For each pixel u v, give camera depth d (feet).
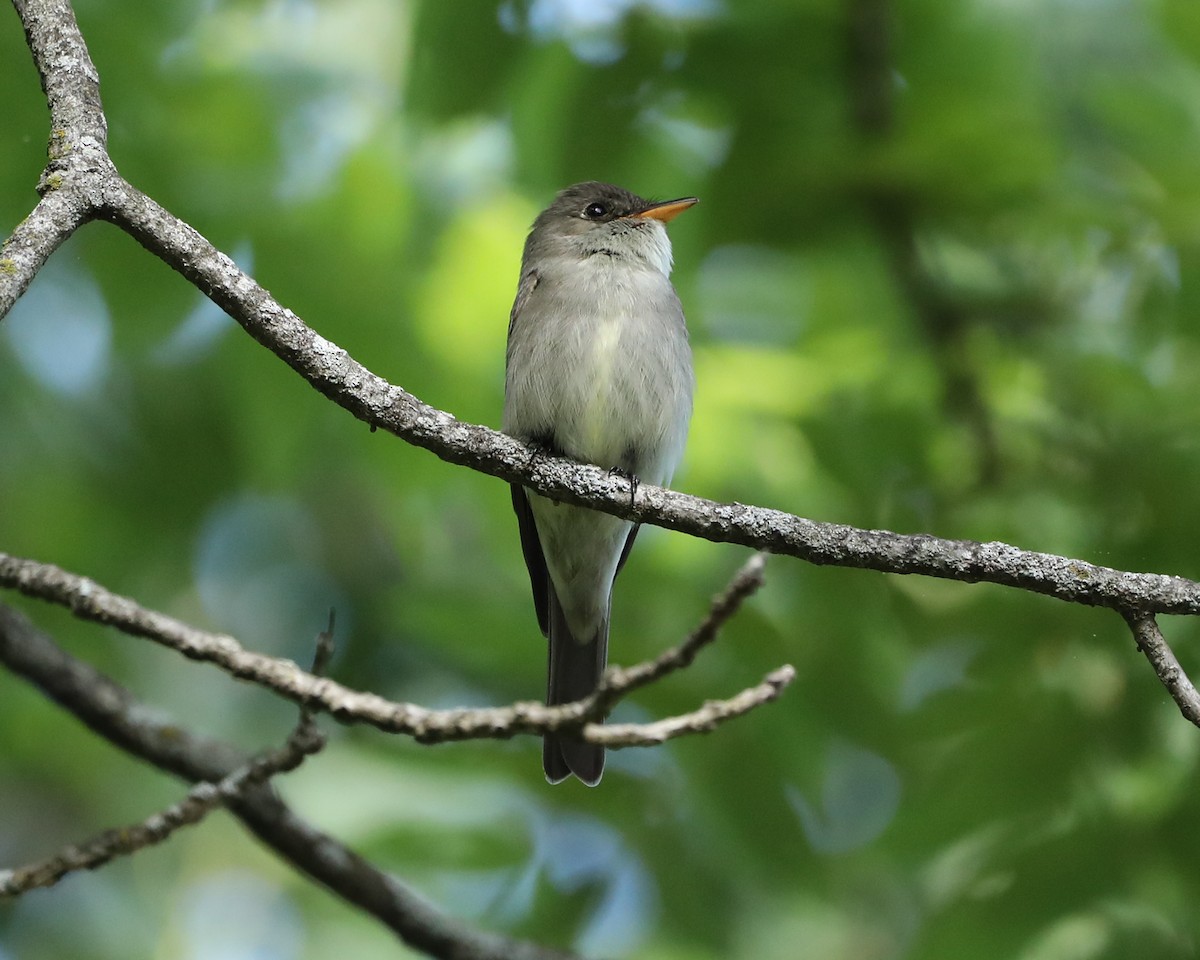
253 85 35.50
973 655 30.94
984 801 29.37
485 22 32.40
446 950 27.43
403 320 34.99
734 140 33.71
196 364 38.91
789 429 34.47
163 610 40.98
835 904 32.55
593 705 20.26
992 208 33.12
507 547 37.32
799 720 32.09
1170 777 29.27
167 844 42.01
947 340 34.47
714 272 39.32
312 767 34.88
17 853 40.50
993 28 34.35
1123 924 28.04
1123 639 30.12
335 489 44.16
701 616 33.09
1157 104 35.73
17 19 33.19
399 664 42.11
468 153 37.37
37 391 38.52
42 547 38.58
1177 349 33.68
